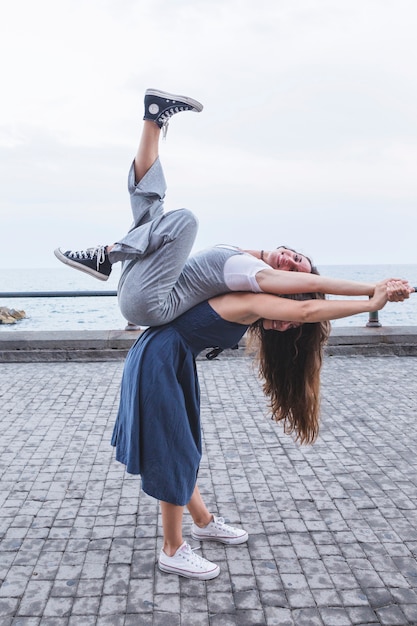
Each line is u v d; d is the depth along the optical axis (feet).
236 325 8.78
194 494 10.36
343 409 18.54
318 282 7.80
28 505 11.96
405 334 26.45
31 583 9.24
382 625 8.27
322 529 10.96
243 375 23.06
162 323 8.70
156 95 8.27
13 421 17.42
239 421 17.42
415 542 10.48
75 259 8.66
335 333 26.45
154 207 8.63
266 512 11.65
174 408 8.77
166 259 8.07
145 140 8.50
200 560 9.49
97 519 11.37
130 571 9.59
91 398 19.93
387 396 20.01
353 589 9.09
